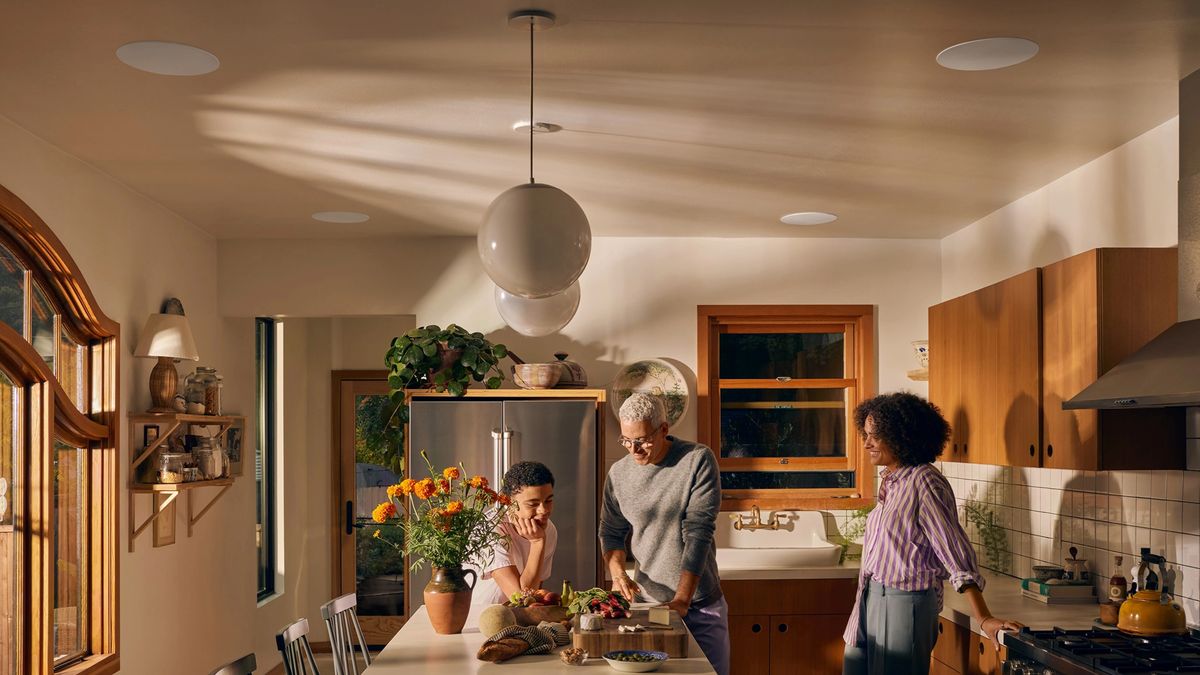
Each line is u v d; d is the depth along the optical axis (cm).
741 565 552
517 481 339
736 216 542
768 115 362
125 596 468
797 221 554
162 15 271
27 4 263
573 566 530
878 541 391
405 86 329
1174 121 362
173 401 498
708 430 593
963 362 480
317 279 598
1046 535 470
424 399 558
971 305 470
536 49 297
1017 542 501
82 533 445
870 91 336
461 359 546
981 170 440
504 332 595
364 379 779
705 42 292
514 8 268
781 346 609
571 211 274
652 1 264
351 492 775
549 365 554
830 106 352
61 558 425
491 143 396
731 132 383
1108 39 290
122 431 466
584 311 596
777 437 604
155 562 502
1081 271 358
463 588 326
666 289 598
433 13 271
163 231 517
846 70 316
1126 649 311
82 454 446
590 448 536
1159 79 323
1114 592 370
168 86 327
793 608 534
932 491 380
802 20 277
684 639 292
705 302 599
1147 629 331
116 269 460
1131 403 299
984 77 322
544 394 553
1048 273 388
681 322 597
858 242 604
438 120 365
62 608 425
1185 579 357
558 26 280
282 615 718
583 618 302
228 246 599
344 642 372
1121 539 404
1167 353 311
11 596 388
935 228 573
